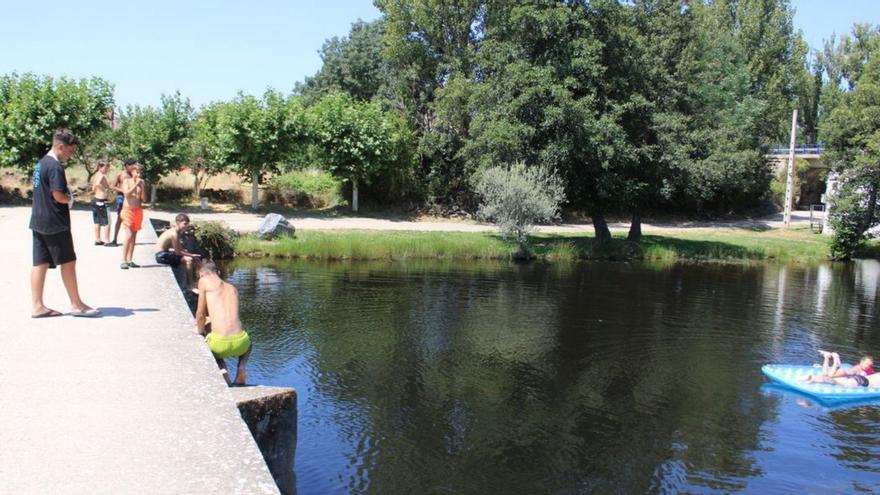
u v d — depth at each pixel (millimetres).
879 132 34906
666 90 34062
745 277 28500
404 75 44781
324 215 40656
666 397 12664
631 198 32375
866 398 12914
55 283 10297
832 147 37844
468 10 42375
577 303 21141
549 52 31094
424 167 46156
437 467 9500
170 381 5844
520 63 30328
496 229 38594
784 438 10891
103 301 9055
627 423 11328
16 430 4719
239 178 46594
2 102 34656
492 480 9164
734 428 11242
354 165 40312
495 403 12062
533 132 29625
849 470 9789
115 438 4648
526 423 11188
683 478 9414
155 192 38625
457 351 15195
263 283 22484
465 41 43500
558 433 10828
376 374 13422
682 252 34000
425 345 15586
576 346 15984
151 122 36656
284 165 42875
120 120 37719
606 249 33156
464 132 43656
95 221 15367
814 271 31312
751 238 40438
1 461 4242
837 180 37656
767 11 52406
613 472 9516
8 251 13844
